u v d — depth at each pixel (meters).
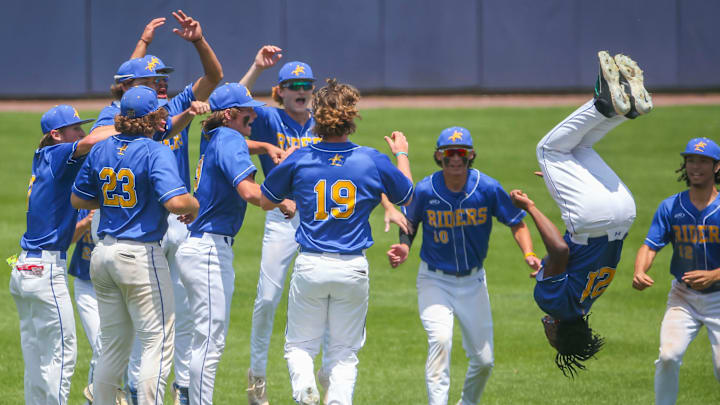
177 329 25.80
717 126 76.81
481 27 93.19
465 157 23.53
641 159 67.00
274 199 21.94
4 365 30.00
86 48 90.94
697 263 24.34
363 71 93.31
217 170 23.33
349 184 21.19
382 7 92.69
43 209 22.45
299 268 21.47
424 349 33.44
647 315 38.19
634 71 20.80
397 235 51.16
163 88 26.33
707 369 31.39
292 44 91.88
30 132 75.25
